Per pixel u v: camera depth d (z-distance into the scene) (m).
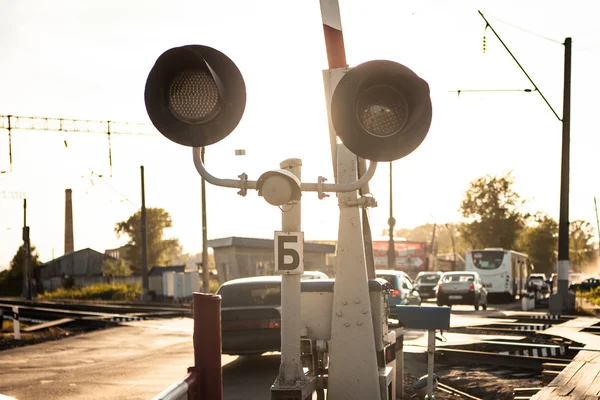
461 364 12.88
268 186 4.42
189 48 3.74
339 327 5.79
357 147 3.69
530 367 12.31
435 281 45.97
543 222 119.81
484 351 13.88
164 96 3.82
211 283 52.94
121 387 10.82
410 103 3.71
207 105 3.82
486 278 45.91
